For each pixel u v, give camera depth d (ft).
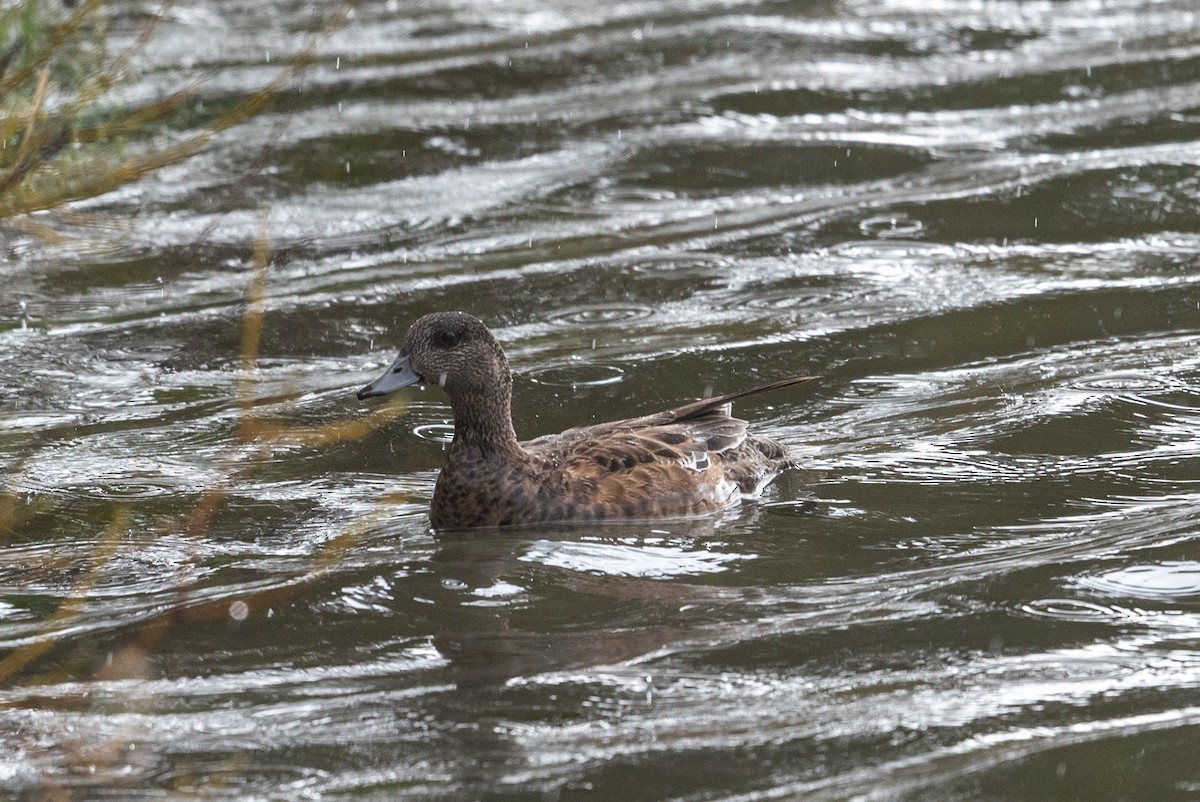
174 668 31.91
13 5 34.58
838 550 37.73
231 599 35.29
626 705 29.99
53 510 41.06
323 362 52.54
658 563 37.17
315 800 26.81
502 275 60.23
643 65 89.51
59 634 33.60
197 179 70.90
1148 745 28.17
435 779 27.40
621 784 27.14
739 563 37.09
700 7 103.40
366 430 38.91
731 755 28.07
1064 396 47.34
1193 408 46.32
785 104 81.00
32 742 28.84
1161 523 38.63
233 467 44.06
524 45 94.43
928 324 54.19
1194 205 65.51
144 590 36.09
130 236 64.08
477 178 71.82
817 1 103.55
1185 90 81.30
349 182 71.10
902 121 78.23
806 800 26.55
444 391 50.03
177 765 27.99
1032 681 30.66
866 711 29.58
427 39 96.32
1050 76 84.74
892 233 63.62
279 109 80.79
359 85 85.25
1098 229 63.41
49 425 47.29
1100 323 53.78
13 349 53.11
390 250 63.41
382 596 35.37
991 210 65.57
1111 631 32.73
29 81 36.52
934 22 96.68
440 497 39.81
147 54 84.58
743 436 42.34
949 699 29.99
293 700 30.45
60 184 34.86
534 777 27.43
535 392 49.14
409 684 31.04
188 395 49.70
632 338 53.78
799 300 57.00
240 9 104.47
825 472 42.93
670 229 64.95
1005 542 37.91
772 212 66.54
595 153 74.64
